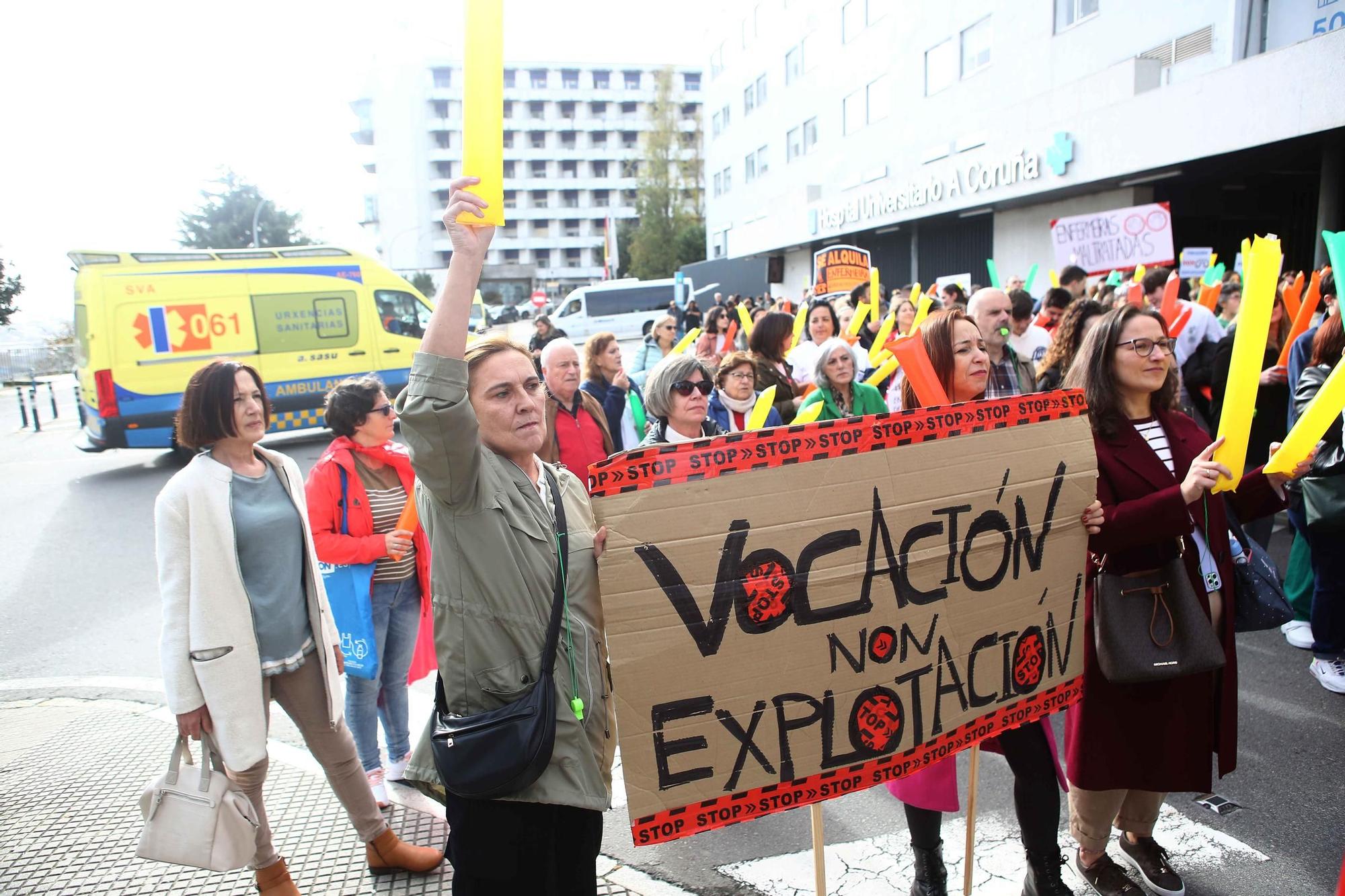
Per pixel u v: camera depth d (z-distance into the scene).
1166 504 2.37
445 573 1.90
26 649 5.53
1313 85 11.59
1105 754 2.55
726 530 1.98
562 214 89.62
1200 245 18.41
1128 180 16.11
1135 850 2.85
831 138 30.00
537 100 88.50
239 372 2.65
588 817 2.00
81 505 10.05
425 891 2.88
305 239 55.84
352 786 2.90
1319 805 3.23
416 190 85.50
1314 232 18.56
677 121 65.62
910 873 2.96
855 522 2.11
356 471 3.39
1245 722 3.85
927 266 24.66
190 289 12.30
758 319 5.25
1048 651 2.41
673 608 1.94
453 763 1.83
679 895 2.86
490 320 33.34
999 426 2.32
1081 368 2.66
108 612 6.21
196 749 3.95
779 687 2.04
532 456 2.09
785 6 33.50
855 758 2.13
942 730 2.24
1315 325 5.68
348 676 3.41
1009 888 2.81
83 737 4.15
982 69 21.05
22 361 35.34
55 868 3.07
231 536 2.60
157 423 12.04
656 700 1.94
